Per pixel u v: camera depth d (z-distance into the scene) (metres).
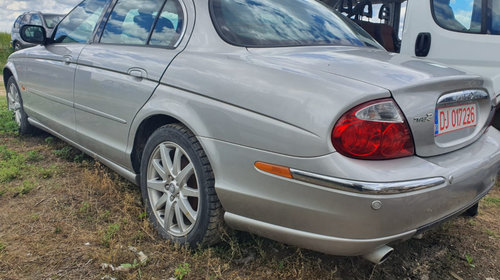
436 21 4.12
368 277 2.21
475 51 3.89
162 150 2.42
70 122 3.32
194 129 2.14
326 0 5.61
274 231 1.95
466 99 2.10
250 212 2.00
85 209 2.74
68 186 3.12
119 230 2.50
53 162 3.66
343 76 1.85
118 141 2.76
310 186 1.75
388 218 1.68
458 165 1.92
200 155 2.16
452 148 2.03
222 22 2.38
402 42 4.41
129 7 3.01
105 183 3.02
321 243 1.82
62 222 2.58
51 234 2.43
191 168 2.25
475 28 3.89
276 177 1.84
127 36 2.90
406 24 4.36
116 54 2.79
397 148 1.74
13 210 2.71
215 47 2.30
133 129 2.58
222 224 2.20
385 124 1.70
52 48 3.65
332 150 1.70
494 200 3.31
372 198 1.64
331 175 1.68
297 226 1.86
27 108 4.10
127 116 2.61
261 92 1.91
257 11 2.54
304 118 1.75
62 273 2.08
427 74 1.96
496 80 3.75
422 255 2.46
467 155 2.05
